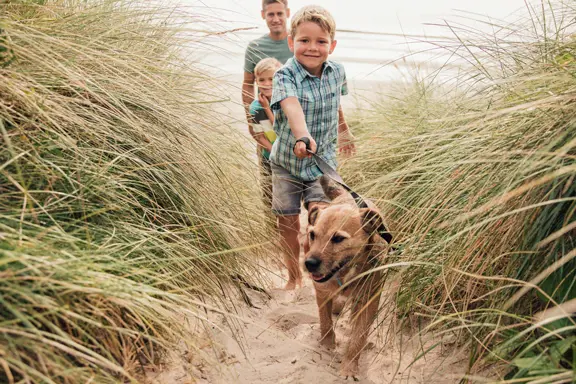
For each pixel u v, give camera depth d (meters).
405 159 4.03
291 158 3.73
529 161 2.18
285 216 3.86
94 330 2.03
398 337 2.96
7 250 1.83
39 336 1.66
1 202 2.21
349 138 4.40
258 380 2.53
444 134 2.78
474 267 2.45
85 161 2.54
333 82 3.79
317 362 2.81
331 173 3.22
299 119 3.39
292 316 3.26
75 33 3.08
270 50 4.96
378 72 13.01
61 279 1.92
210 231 3.10
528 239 2.23
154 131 3.05
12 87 2.33
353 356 2.71
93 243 2.33
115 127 2.85
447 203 2.74
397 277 2.71
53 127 2.58
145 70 3.21
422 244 2.75
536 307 2.29
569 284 2.12
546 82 2.72
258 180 4.08
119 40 3.48
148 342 2.34
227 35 4.32
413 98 5.23
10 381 1.55
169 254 2.63
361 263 2.93
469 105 3.38
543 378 1.78
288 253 3.77
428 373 2.60
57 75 2.72
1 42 2.42
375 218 2.87
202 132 3.47
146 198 2.92
